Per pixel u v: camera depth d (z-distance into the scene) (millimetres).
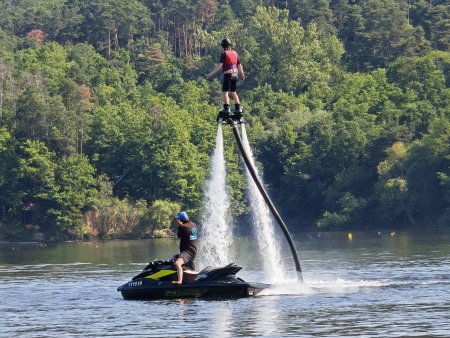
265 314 51594
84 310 56531
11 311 57531
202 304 57031
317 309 53031
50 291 70312
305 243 152125
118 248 163500
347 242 150375
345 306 53969
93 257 127812
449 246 120625
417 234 174500
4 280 84000
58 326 50031
